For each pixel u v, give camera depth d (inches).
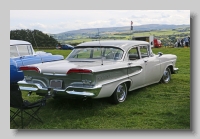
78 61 225.3
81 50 236.7
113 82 201.5
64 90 188.2
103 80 192.4
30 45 308.0
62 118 184.7
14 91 161.8
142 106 209.0
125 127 167.6
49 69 194.5
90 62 216.1
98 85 185.5
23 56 292.8
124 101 222.7
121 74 213.3
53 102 223.5
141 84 245.8
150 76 257.4
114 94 208.4
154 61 263.1
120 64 212.1
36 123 176.2
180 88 268.7
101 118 183.0
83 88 183.0
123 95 221.8
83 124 172.2
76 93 184.4
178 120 175.6
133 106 209.2
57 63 215.0
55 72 190.7
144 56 255.9
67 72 183.3
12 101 166.2
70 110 200.5
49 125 172.4
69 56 238.2
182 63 487.8
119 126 169.2
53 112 197.3
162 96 239.3
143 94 245.9
